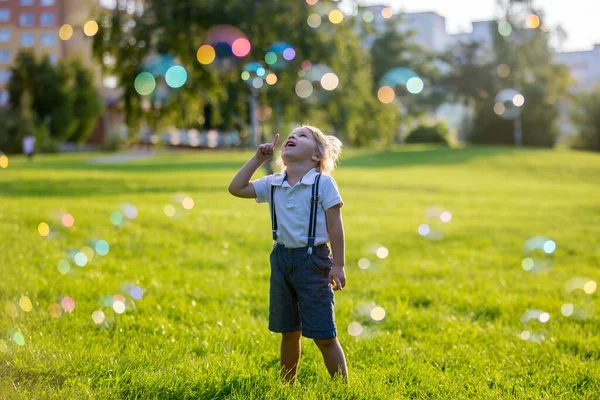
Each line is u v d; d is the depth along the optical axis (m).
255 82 15.09
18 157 35.75
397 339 4.20
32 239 7.04
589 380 3.48
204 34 19.05
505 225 10.83
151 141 49.00
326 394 2.91
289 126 19.92
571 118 51.41
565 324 4.69
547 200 17.11
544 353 3.98
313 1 19.23
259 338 4.07
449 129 57.03
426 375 3.47
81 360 3.22
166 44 19.11
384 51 49.72
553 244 6.82
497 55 48.53
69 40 61.75
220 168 25.05
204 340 3.92
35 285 4.99
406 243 8.61
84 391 2.76
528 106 47.94
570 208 14.59
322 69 19.20
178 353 3.60
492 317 5.02
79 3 61.62
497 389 3.26
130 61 19.56
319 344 3.15
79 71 50.50
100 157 35.56
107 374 3.05
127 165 26.52
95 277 5.50
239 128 21.77
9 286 4.88
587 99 51.00
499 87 48.56
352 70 20.39
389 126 22.36
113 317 4.32
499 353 3.97
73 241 7.27
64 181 16.86
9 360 3.10
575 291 5.91
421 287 5.85
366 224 10.34
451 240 9.09
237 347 3.85
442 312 5.04
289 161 3.18
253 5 18.84
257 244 7.94
